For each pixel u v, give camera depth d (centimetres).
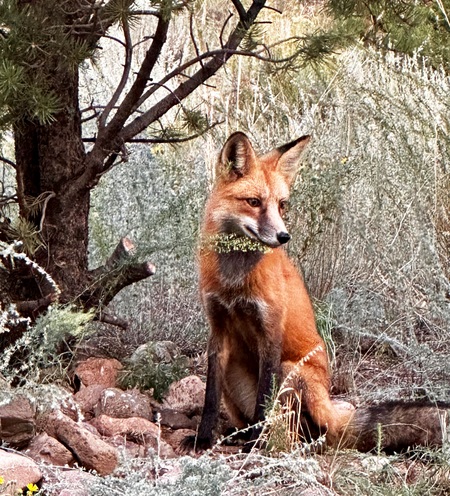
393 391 562
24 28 460
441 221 712
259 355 518
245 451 499
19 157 568
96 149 550
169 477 404
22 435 450
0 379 456
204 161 738
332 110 800
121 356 642
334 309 653
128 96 535
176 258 627
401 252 673
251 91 947
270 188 515
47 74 505
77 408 442
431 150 712
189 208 660
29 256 546
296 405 511
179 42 1107
